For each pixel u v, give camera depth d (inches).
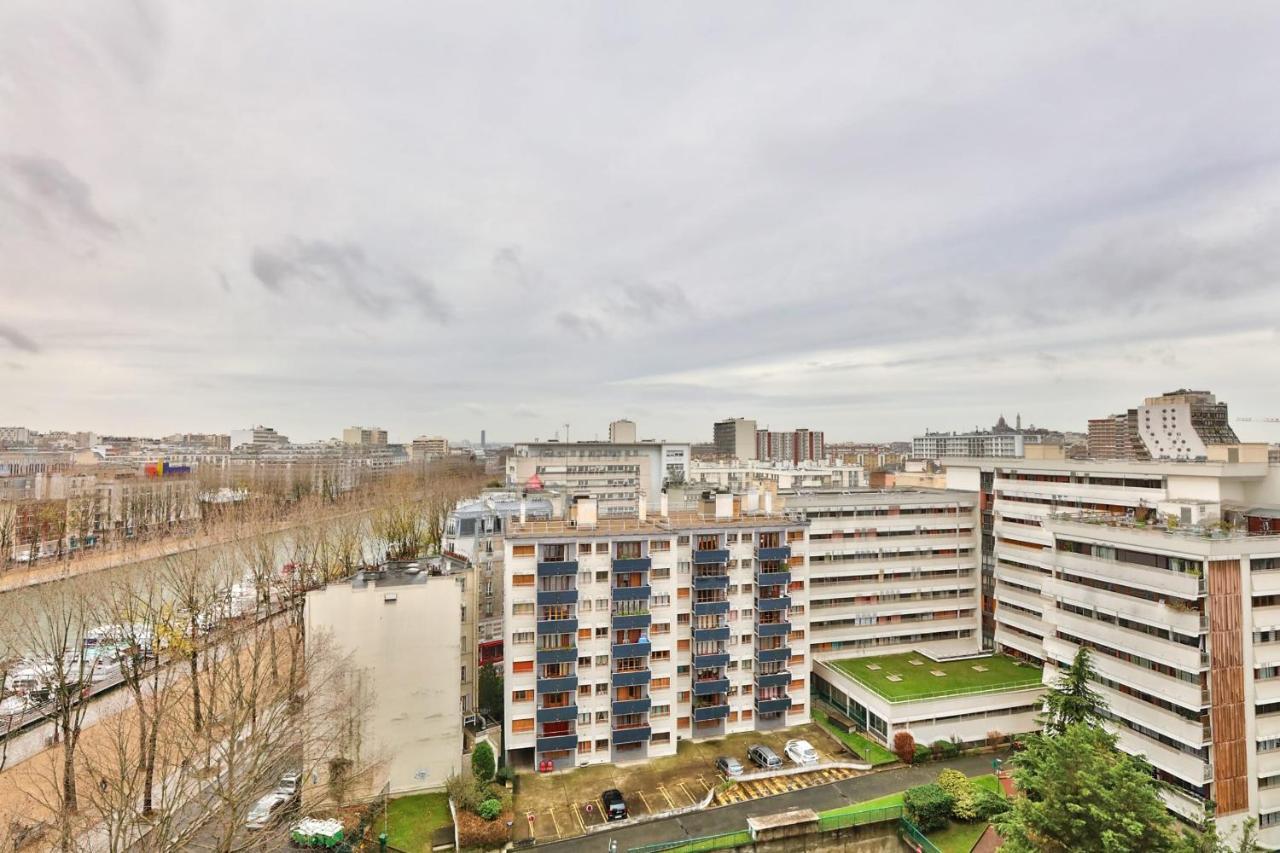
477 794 2315.5
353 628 2429.9
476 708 2923.2
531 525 2896.2
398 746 2439.7
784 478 6067.9
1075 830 1695.4
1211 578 2194.9
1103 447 7549.2
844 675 3208.7
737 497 3341.5
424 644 2480.3
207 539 4446.4
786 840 2235.5
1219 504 2608.3
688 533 2933.1
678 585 2903.5
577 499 3314.5
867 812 2336.4
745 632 3021.7
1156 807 1668.3
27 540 5462.6
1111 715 2459.4
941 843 2237.9
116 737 2596.0
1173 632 2263.8
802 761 2687.0
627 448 6156.5
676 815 2362.2
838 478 6166.3
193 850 2038.6
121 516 6402.6
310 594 2417.6
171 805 1780.3
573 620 2672.2
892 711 2832.2
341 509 6702.8
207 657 2802.7
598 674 2741.1
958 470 4020.7
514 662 2650.1
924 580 3747.5
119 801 1904.5
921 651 3627.0
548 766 2632.9
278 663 3405.5
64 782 2113.7
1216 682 2180.1
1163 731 2262.6
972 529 3848.4
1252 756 2192.4
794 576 3075.8
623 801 2359.7
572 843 2208.4
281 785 2297.0
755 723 3019.2
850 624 3619.6
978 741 2918.3
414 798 2402.8
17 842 1951.3
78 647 2908.5
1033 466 3506.4
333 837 2094.0
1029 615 3454.7
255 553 4168.3
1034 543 3432.6
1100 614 2566.4
